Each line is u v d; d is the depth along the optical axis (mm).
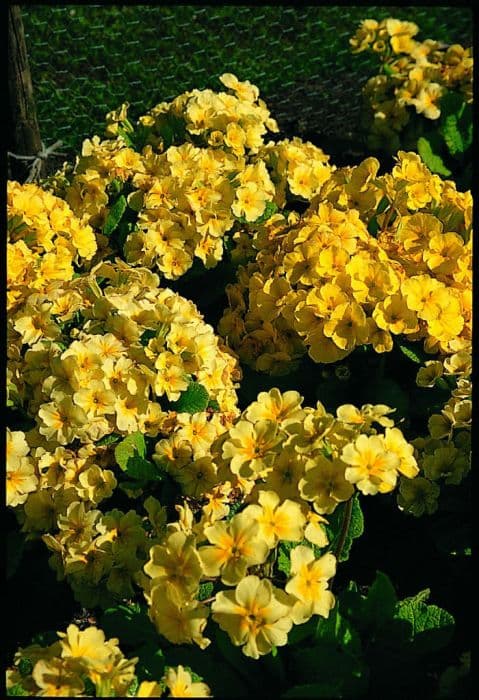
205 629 2182
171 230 3098
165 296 2660
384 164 4789
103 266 2809
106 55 5621
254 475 2012
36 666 1833
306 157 3615
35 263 2820
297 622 1878
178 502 2436
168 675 1811
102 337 2402
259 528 1897
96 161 3410
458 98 4215
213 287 3332
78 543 2287
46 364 2477
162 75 5547
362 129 4828
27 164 4375
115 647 1917
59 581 2570
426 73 4531
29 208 2973
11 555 2477
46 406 2350
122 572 2295
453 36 6359
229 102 3555
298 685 1998
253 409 2137
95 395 2340
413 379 2953
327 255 2709
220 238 3203
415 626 2191
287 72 5816
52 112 5207
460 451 2533
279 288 2875
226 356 2791
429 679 2193
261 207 3230
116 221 3275
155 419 2438
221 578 1886
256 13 6129
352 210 2873
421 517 2852
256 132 3506
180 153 3268
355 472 1944
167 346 2479
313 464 1985
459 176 4309
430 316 2641
